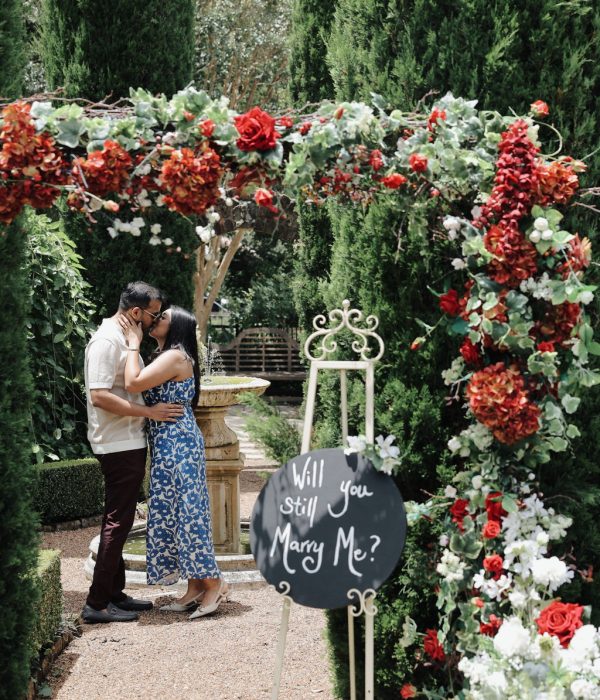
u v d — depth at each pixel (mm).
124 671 4098
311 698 3762
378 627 3264
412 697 3188
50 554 4457
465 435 2863
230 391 5801
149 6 6879
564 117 3043
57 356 7352
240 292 19016
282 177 2766
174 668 4137
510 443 2738
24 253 3439
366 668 2855
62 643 4367
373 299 3242
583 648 2438
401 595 3236
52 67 7070
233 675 4051
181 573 4707
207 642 4484
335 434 3451
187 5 7152
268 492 3033
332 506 2936
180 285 7129
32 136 2596
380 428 3238
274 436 4148
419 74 3111
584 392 3068
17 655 3355
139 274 7066
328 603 2848
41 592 3740
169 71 7027
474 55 3057
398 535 2852
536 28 3039
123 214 6914
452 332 2961
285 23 14055
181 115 2666
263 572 2943
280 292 18547
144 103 2676
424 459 3191
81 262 7164
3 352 3273
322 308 5449
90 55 6914
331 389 3457
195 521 4676
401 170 2762
